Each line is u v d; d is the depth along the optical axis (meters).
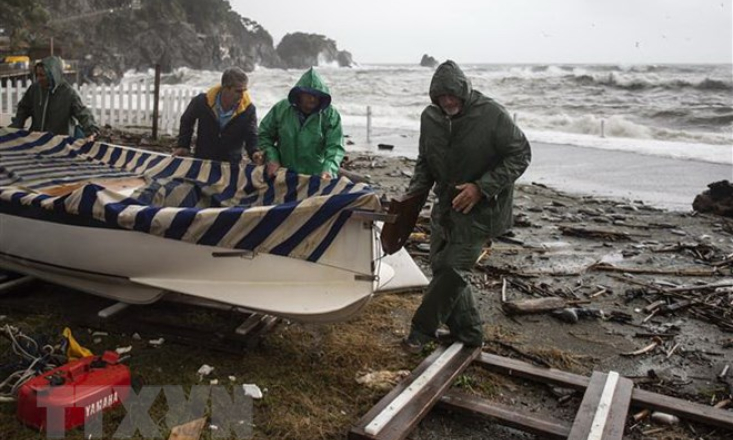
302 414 3.99
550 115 27.06
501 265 7.48
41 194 5.19
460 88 4.17
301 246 4.50
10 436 3.57
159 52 106.38
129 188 6.02
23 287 5.62
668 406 4.16
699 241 8.95
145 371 4.38
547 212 10.50
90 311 5.21
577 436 3.71
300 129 5.72
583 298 6.50
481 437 3.96
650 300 6.50
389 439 3.56
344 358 4.74
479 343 4.76
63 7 96.62
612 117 25.45
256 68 142.75
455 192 4.43
